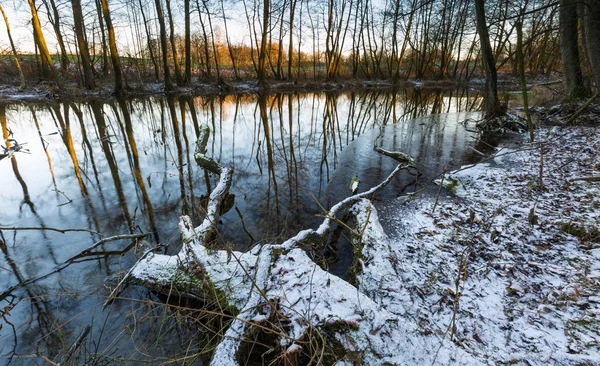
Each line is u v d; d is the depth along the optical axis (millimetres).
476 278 2891
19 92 16828
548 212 3926
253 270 2859
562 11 9125
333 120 12406
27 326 2650
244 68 29828
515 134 9008
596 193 4219
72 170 6602
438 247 3418
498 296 2656
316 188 5637
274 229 4266
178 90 20203
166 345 2451
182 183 5930
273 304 2291
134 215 4543
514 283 2781
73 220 4523
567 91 9641
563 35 9414
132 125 11094
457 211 4254
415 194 5055
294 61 34688
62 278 3258
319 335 2023
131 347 2426
